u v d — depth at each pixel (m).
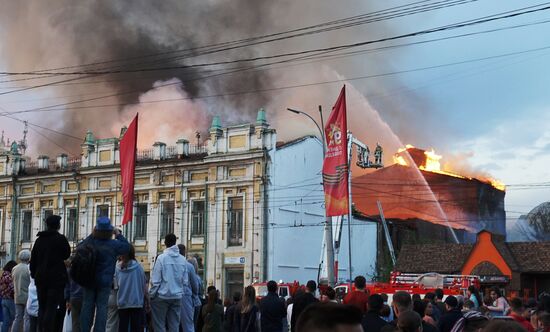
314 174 50.50
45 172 54.53
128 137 25.41
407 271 45.12
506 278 35.47
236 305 15.48
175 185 48.91
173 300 11.97
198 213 48.16
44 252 10.94
